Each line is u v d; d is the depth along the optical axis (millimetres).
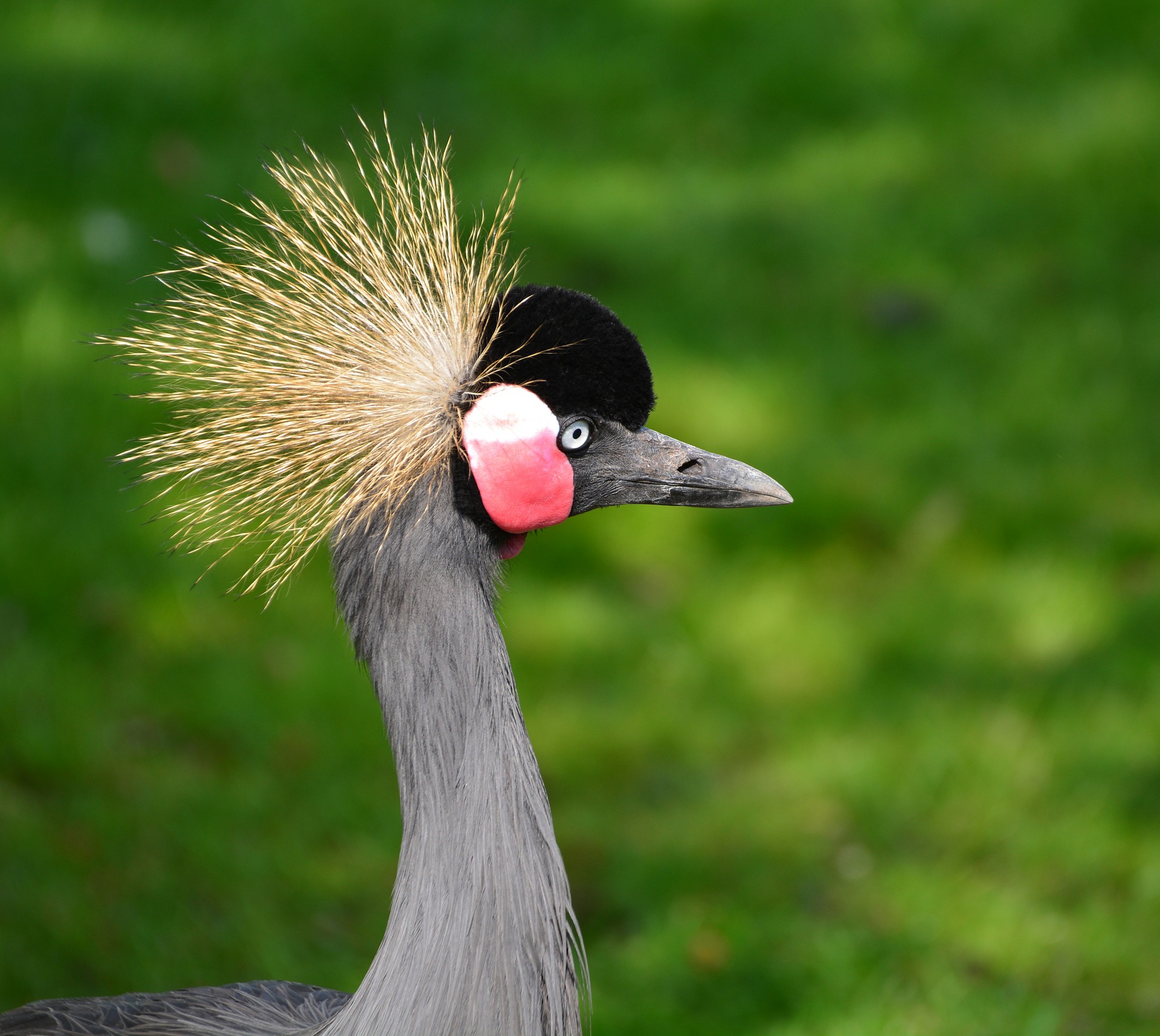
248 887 8047
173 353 4957
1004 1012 7598
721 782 9461
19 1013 5559
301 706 9242
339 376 4738
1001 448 12109
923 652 10461
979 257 14305
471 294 4949
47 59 14352
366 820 8648
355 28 16109
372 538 4688
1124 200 14859
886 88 16625
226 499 4961
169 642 9438
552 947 4535
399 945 4512
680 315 13195
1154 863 8758
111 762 8586
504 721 4629
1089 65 16812
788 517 11438
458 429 4742
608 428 5031
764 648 10516
